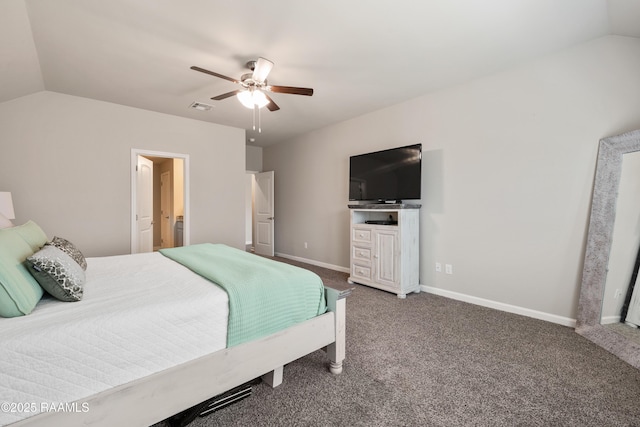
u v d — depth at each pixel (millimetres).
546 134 2645
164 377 1231
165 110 4070
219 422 1425
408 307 3053
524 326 2555
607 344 2139
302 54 2586
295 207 5715
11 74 2668
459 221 3275
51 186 3428
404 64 2781
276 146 6191
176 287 1597
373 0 1891
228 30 2223
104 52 2533
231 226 4898
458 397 1614
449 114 3330
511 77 2848
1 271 1164
